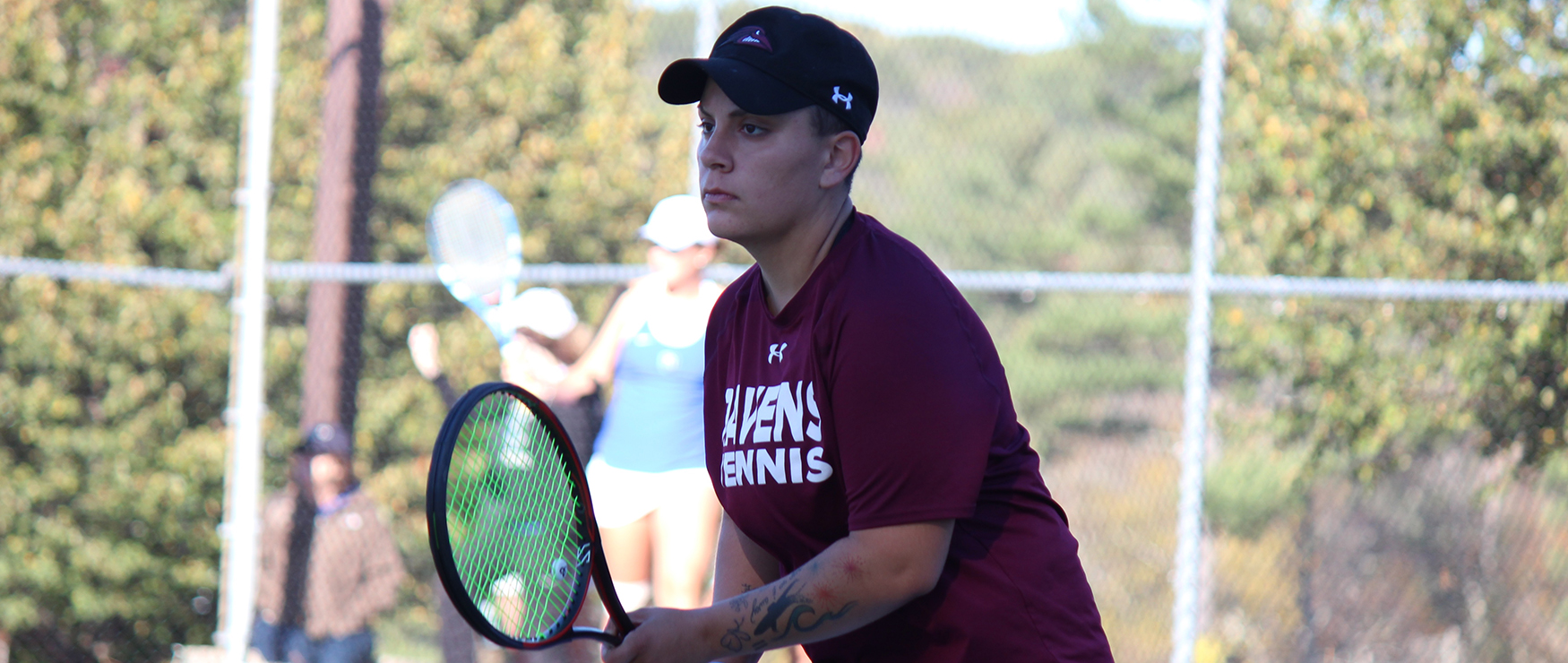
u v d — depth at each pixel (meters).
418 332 7.80
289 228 11.98
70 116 11.88
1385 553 9.48
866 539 2.52
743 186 2.61
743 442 2.82
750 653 2.61
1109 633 15.83
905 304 2.54
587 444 7.11
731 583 3.29
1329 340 9.18
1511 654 8.73
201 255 12.07
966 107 34.81
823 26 2.62
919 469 2.48
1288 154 9.60
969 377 2.53
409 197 11.91
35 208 11.43
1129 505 18.23
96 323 11.05
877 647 2.83
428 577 10.45
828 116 2.61
